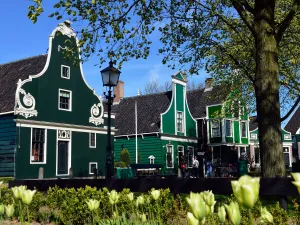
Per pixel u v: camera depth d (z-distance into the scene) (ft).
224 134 115.03
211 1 40.91
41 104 75.51
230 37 56.85
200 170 114.32
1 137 71.97
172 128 108.58
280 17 54.85
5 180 64.95
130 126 112.47
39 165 73.51
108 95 41.81
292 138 149.28
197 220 5.82
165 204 19.04
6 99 74.59
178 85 113.39
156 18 41.47
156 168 75.51
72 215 22.47
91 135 87.35
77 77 84.99
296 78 62.80
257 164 131.13
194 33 44.57
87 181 26.61
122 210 19.85
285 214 16.69
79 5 36.04
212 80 68.54
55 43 80.38
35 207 24.27
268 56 30.91
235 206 5.49
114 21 37.88
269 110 30.04
